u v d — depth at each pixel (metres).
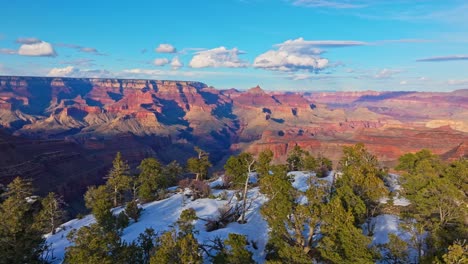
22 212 44.75
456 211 38.72
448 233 36.75
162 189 75.31
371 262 29.64
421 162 51.56
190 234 30.69
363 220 38.59
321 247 32.56
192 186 66.25
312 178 46.16
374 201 43.34
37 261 41.59
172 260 29.36
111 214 47.59
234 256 31.39
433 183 41.50
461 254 27.47
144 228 48.84
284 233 35.84
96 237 31.64
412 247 37.56
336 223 31.94
